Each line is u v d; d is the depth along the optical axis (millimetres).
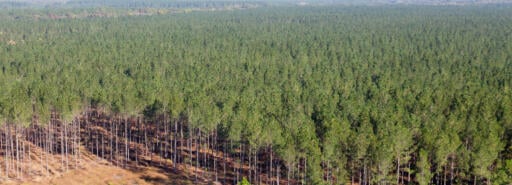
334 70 135875
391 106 90688
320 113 86062
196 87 106875
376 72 132750
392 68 142250
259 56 164375
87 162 91375
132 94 92750
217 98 99688
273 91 103750
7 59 155500
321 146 74062
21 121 84062
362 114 82625
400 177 79000
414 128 76875
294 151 69312
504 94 101500
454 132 72500
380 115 82812
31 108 90250
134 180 83688
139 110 92500
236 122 76875
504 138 79562
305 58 160625
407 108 92812
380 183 70062
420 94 101375
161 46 197500
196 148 89812
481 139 69625
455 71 132500
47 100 91125
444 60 154625
